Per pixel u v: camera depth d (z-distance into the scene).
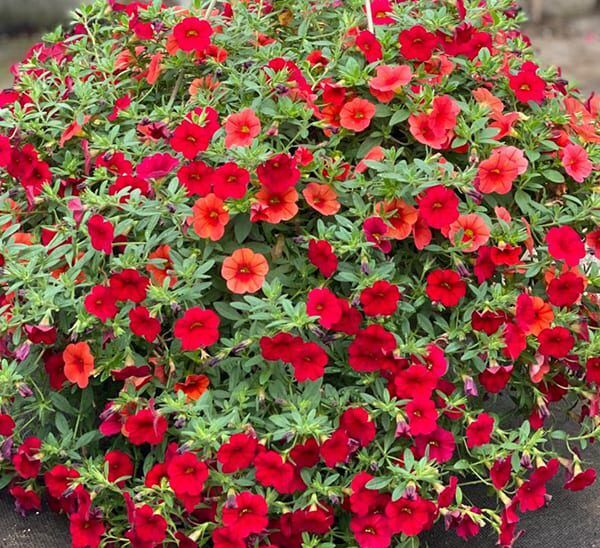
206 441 0.83
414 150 0.96
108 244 0.86
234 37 1.02
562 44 3.68
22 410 0.95
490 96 0.96
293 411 0.84
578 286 0.90
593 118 1.03
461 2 0.97
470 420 0.88
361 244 0.87
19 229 1.00
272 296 0.86
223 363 0.89
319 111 0.94
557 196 0.98
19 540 0.93
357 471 0.87
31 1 3.68
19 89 1.04
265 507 0.83
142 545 0.84
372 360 0.87
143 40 1.03
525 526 0.97
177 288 0.88
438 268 0.92
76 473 0.89
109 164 0.95
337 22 1.06
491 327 0.89
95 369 0.88
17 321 0.88
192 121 0.92
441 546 0.94
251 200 0.88
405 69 0.92
